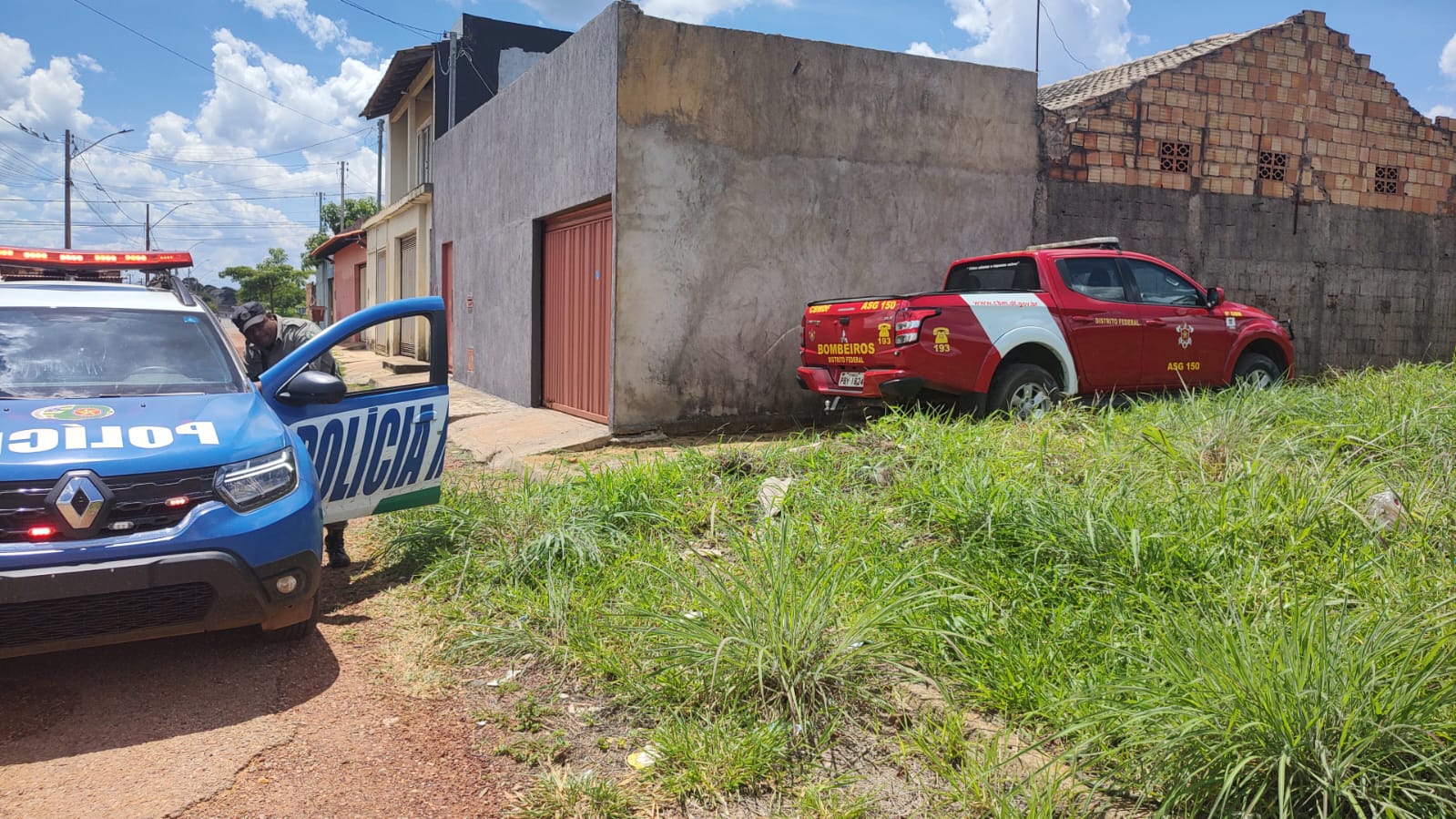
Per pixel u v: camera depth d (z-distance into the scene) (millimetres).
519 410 11211
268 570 3760
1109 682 3016
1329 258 12375
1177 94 11383
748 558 4254
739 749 3070
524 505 5535
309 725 3480
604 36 8859
